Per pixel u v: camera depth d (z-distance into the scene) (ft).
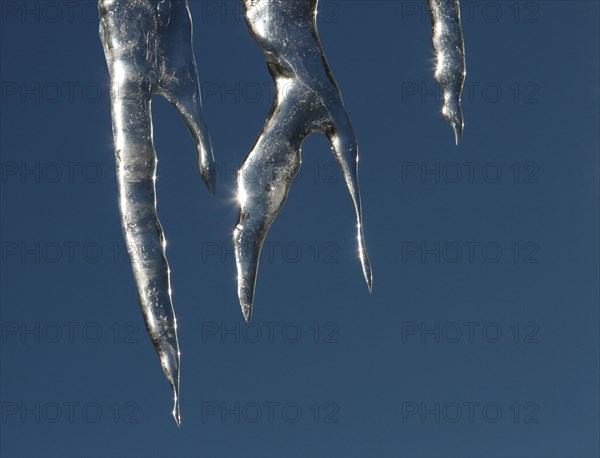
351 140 5.04
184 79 4.99
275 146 4.99
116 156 4.93
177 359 4.89
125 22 4.97
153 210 4.93
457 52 5.15
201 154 4.98
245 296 4.94
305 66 5.02
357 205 5.02
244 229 4.96
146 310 4.89
